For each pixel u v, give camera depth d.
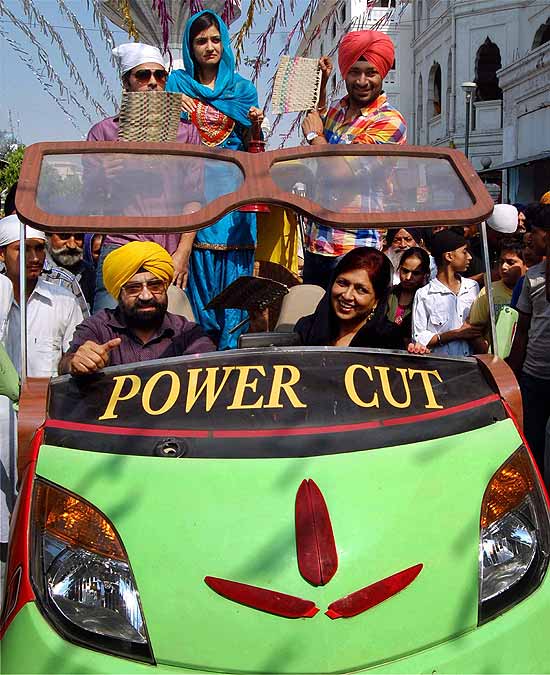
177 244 4.67
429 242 4.96
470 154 27.30
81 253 5.23
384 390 2.58
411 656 2.00
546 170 22.48
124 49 4.71
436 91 29.14
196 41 4.96
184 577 2.01
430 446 2.36
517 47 25.69
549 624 2.16
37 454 2.36
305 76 4.63
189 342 3.43
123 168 2.76
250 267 4.98
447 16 26.44
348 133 4.82
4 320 3.85
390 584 2.03
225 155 2.83
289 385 2.56
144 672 1.94
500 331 2.97
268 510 2.11
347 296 3.25
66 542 2.13
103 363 2.59
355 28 4.75
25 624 2.06
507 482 2.34
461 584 2.10
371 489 2.19
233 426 2.38
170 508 2.12
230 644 1.95
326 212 2.69
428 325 4.68
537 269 4.61
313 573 2.00
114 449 2.31
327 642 1.95
